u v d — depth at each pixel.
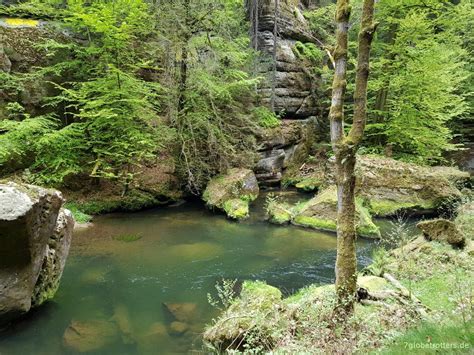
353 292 4.98
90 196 13.03
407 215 12.98
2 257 5.51
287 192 16.50
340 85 4.84
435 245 7.71
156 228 11.43
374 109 16.70
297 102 19.91
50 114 12.56
